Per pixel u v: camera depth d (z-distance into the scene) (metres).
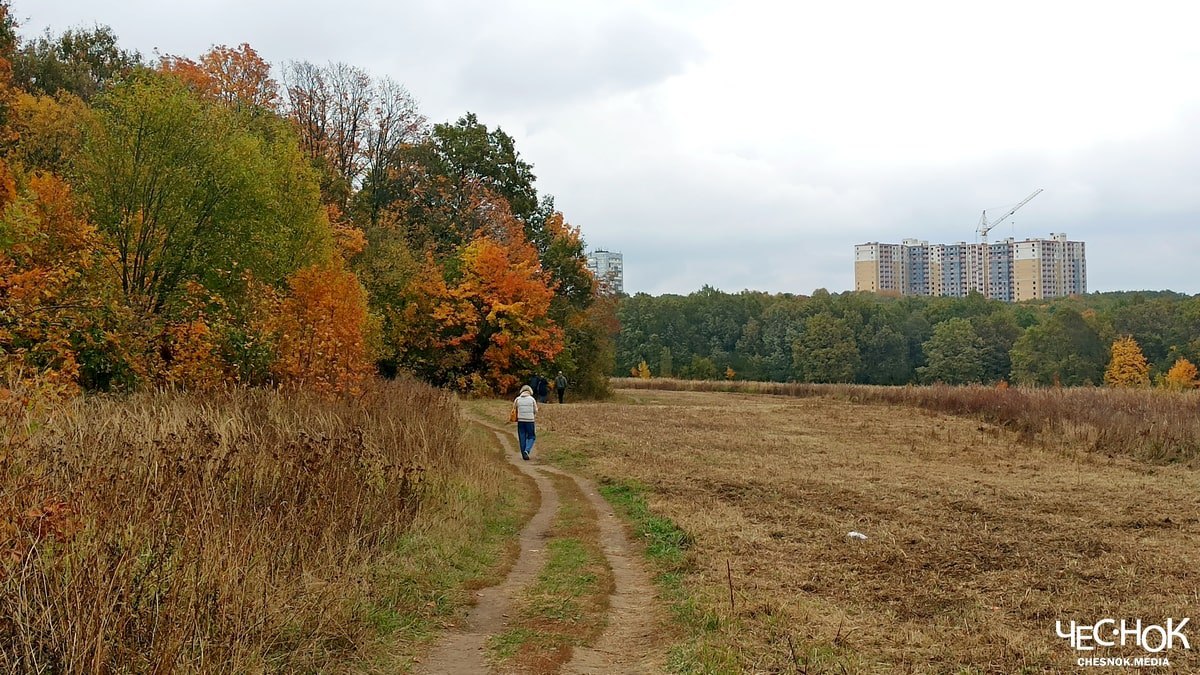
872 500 12.92
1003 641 6.63
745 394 54.94
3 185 17.73
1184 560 9.26
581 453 18.59
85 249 16.58
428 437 14.03
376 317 31.70
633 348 116.88
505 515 12.01
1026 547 9.80
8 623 4.78
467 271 43.69
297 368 19.98
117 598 5.04
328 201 40.28
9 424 7.36
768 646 6.46
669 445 19.97
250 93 39.53
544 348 44.22
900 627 6.98
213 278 22.34
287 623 6.04
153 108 20.52
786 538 10.26
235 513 7.26
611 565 9.41
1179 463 18.48
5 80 27.44
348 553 7.59
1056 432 22.73
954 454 19.56
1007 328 97.69
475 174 54.28
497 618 7.43
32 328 14.41
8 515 5.26
